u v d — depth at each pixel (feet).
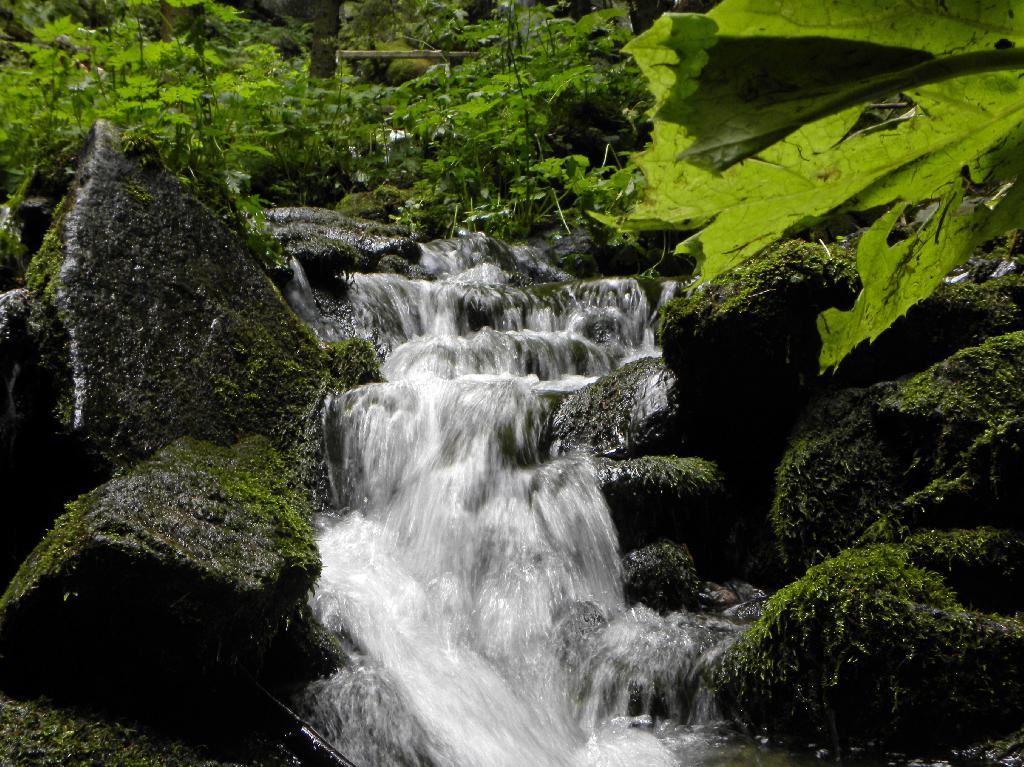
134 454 10.68
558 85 24.80
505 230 24.07
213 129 15.26
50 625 7.91
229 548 8.54
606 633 10.43
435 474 12.25
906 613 8.93
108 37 18.61
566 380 15.84
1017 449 9.94
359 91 28.78
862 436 11.44
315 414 12.76
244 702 8.43
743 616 10.93
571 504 11.68
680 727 9.45
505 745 8.95
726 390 12.47
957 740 8.63
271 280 14.76
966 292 12.27
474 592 11.20
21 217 13.96
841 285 11.94
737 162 1.18
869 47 1.18
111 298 11.65
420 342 16.30
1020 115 1.48
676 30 1.09
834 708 8.93
